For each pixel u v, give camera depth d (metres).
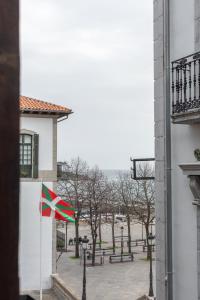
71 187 58.34
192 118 7.15
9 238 1.19
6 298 1.17
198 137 7.61
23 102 23.22
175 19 8.35
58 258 32.28
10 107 1.22
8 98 1.22
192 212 7.71
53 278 22.61
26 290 22.41
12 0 1.22
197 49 7.62
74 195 44.12
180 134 8.10
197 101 7.21
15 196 1.21
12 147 1.22
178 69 7.67
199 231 7.48
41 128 23.17
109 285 25.69
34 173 22.75
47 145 23.27
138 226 57.97
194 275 7.63
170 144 8.35
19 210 1.21
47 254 22.95
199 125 7.60
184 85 7.55
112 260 33.50
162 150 8.52
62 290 21.27
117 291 24.28
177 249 8.12
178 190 8.14
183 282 7.93
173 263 8.21
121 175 108.88
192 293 7.67
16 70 1.23
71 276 28.06
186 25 8.02
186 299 7.83
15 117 1.23
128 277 27.81
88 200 46.81
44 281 22.78
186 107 7.45
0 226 1.18
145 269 30.31
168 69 8.35
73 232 51.72
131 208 49.94
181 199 8.04
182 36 8.12
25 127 22.78
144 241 39.84
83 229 54.66
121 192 64.12
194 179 7.26
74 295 20.23
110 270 30.00
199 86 7.25
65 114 23.41
